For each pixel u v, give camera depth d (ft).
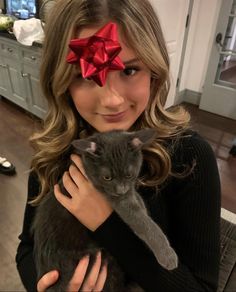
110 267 2.48
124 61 2.24
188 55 11.52
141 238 2.23
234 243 3.53
